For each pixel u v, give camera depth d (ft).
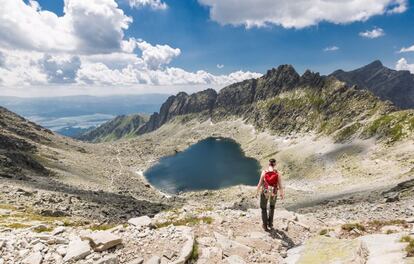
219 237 45.14
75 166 596.29
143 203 257.34
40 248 40.73
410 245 33.22
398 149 583.99
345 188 418.10
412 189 188.03
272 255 40.83
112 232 47.09
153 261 37.35
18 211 139.33
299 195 416.87
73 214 162.81
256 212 61.93
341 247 36.83
